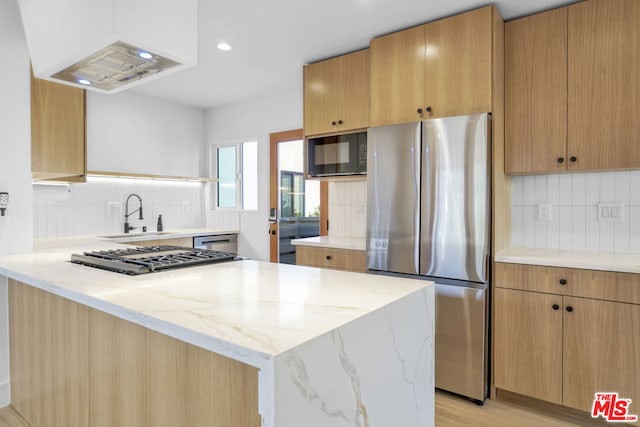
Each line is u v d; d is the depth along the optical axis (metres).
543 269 2.09
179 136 4.55
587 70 2.17
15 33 2.22
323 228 3.70
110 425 1.42
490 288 2.27
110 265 1.70
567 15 2.23
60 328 1.70
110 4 1.32
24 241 2.26
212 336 0.84
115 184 3.98
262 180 4.25
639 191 2.28
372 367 1.04
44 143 2.51
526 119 2.36
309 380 0.82
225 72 3.47
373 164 2.62
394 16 2.44
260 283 1.39
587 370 1.96
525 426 2.00
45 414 1.84
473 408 2.19
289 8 2.36
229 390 1.01
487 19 2.27
